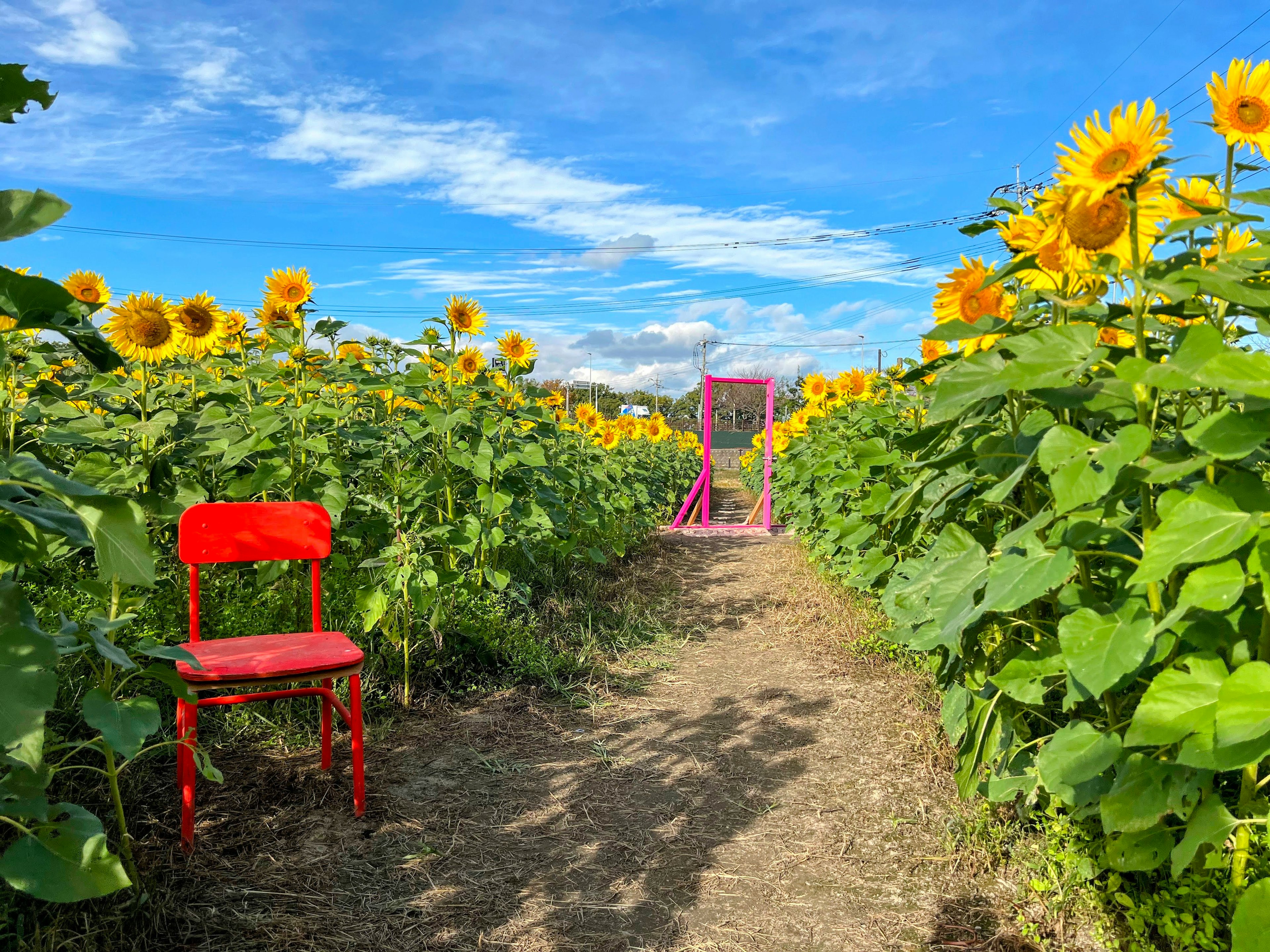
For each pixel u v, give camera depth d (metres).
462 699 4.02
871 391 7.22
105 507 1.50
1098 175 1.66
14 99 1.51
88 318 1.79
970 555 2.19
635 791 3.17
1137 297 1.70
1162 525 1.50
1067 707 1.98
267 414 3.97
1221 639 1.67
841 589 6.36
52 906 1.96
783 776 3.32
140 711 1.85
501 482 4.93
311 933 2.16
